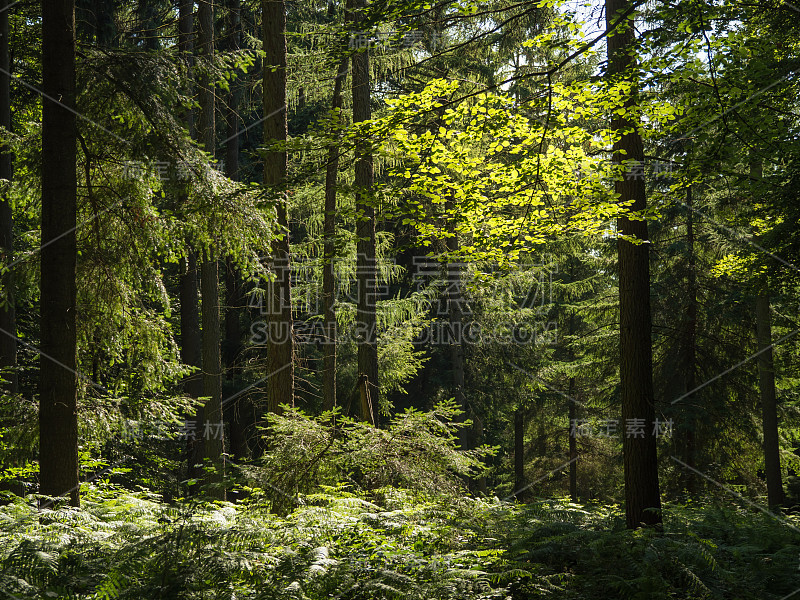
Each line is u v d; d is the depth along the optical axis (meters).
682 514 8.78
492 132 6.95
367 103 13.43
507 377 21.30
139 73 7.75
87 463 8.01
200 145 8.48
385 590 4.50
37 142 8.06
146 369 9.02
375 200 7.21
